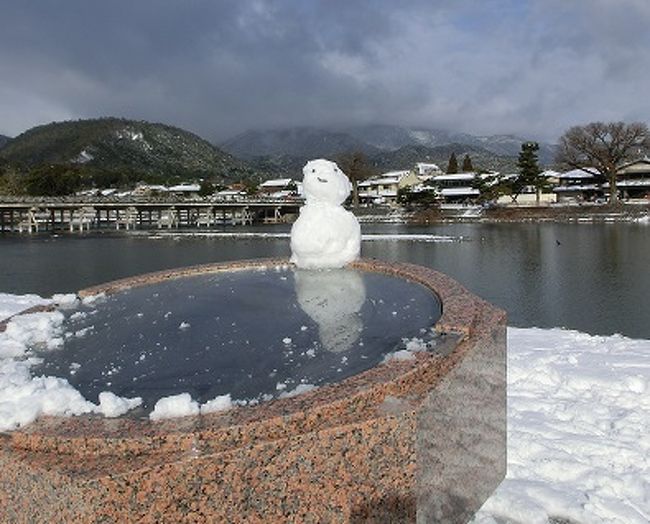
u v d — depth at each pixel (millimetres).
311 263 6449
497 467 4277
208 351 3648
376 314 4426
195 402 2801
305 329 4059
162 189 88375
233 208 68375
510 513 3977
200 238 47844
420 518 2947
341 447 2674
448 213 61469
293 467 2594
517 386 6355
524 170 61750
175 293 5402
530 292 21250
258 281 5824
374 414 2783
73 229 58312
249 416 2678
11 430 2662
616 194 61281
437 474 3150
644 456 4715
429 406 2992
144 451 2512
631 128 57562
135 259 34094
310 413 2713
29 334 4141
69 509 2379
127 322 4383
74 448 2531
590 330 16047
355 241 6535
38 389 2951
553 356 7387
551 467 4539
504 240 39312
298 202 68562
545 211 57312
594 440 4992
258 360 3479
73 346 3871
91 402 2910
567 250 32812
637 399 5895
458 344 3721
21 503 2531
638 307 18359
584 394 6090
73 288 24609
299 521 2635
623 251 31422
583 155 61094
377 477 2768
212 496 2469
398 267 6113
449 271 26766
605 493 4246
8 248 40656
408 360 3344
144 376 3289
